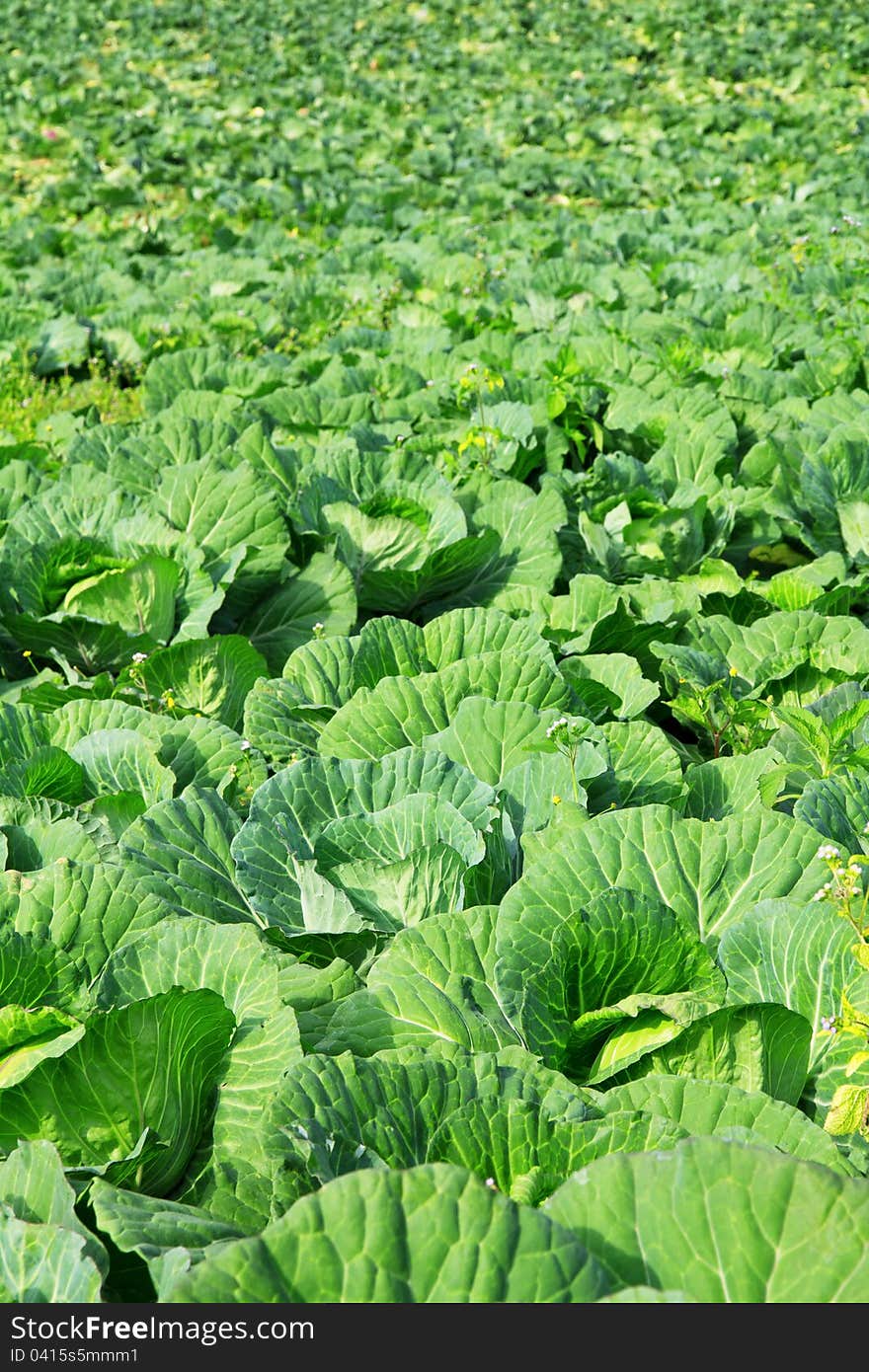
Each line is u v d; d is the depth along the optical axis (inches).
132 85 1058.7
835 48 1190.9
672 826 139.6
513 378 349.4
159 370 380.2
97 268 573.0
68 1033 110.2
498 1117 104.4
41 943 123.8
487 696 182.7
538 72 1154.0
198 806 159.9
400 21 1350.9
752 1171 83.8
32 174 871.1
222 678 223.1
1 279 542.0
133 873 145.6
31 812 160.1
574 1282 78.9
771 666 208.4
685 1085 110.4
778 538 297.7
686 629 229.6
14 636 236.1
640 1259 83.7
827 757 169.9
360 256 583.5
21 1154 106.0
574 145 919.0
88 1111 111.4
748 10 1311.5
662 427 327.6
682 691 211.0
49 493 266.1
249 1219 104.0
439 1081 110.3
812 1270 81.0
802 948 127.0
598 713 202.7
